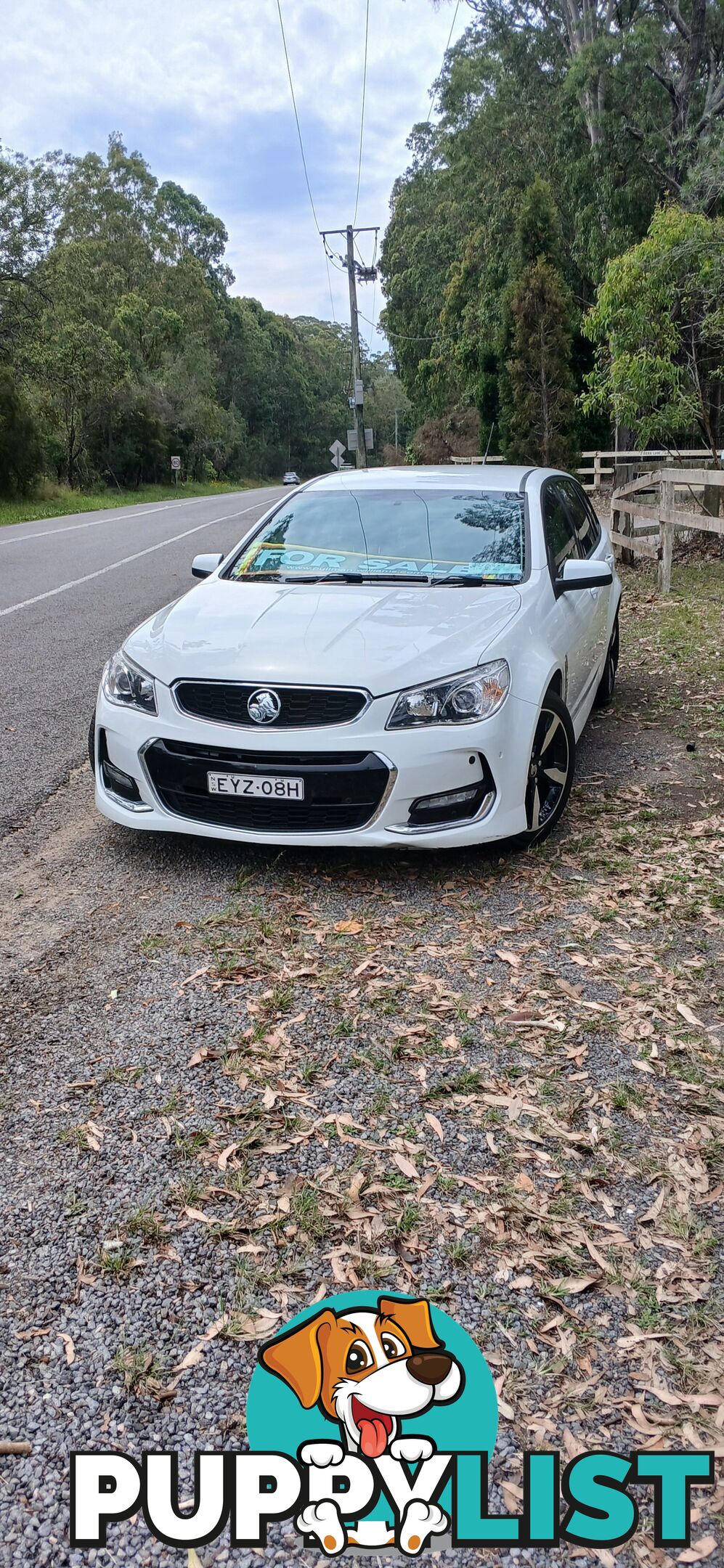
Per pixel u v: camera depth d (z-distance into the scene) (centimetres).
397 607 430
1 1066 288
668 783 526
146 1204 238
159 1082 282
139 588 1260
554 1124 266
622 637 914
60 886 406
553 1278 219
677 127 2442
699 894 396
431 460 4250
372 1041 301
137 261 7338
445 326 3803
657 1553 170
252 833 400
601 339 1567
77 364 4450
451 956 349
